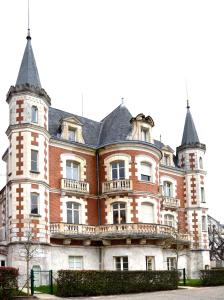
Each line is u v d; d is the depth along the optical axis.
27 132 31.64
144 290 26.73
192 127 47.00
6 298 21.30
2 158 37.44
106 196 35.75
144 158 36.56
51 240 32.09
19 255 29.39
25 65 33.78
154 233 34.28
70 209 34.72
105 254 34.41
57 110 38.59
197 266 42.81
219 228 69.50
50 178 33.75
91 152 37.28
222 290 27.00
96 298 22.75
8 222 31.50
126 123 37.94
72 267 32.97
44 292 25.08
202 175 45.78
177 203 43.53
